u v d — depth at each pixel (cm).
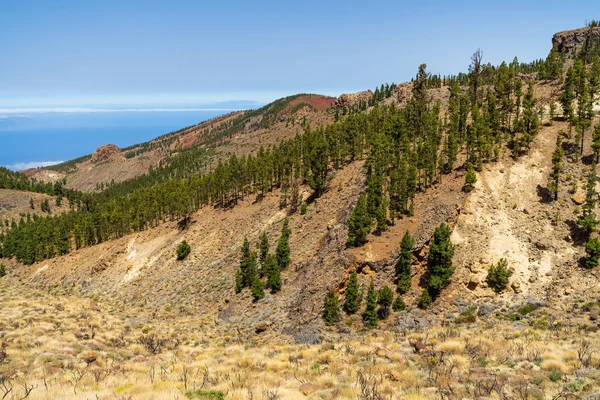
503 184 5506
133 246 10400
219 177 10756
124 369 3097
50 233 13888
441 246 4416
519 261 4612
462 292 4453
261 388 2372
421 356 2983
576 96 6981
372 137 8344
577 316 3725
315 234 6644
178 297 7094
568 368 2361
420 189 5912
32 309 5412
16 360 3020
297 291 5450
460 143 6756
